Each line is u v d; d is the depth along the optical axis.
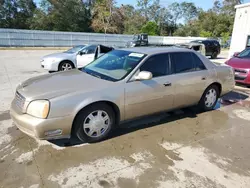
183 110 4.45
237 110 4.55
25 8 35.16
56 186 2.19
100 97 2.86
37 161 2.57
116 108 3.08
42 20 33.69
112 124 3.16
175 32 47.94
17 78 7.08
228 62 6.93
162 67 3.52
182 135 3.36
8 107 4.31
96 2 38.22
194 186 2.24
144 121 3.84
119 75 3.23
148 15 47.09
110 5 37.47
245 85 6.41
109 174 2.39
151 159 2.70
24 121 2.59
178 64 3.72
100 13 36.88
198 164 2.62
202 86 4.06
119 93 3.03
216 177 2.39
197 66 4.01
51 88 2.83
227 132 3.52
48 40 22.78
